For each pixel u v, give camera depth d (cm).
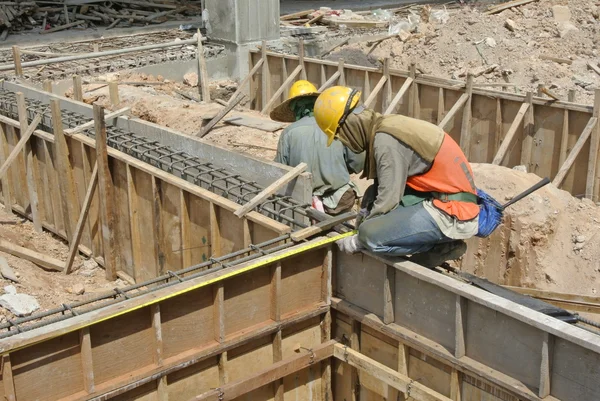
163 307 516
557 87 1431
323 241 574
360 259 583
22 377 464
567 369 459
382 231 521
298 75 1456
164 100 1249
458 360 515
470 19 1658
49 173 977
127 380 501
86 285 867
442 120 1162
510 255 911
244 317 565
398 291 560
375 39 1769
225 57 1596
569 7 1705
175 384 538
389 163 505
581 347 448
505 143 1070
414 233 518
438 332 537
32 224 1047
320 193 711
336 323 623
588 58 1548
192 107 1216
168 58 1491
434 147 508
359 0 2298
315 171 705
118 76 1400
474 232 520
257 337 565
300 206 641
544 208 923
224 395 541
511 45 1567
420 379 561
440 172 514
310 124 713
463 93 1167
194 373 547
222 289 534
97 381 496
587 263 915
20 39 1720
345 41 1748
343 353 593
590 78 1466
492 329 500
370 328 593
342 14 1970
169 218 786
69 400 481
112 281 891
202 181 745
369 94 1330
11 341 442
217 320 541
